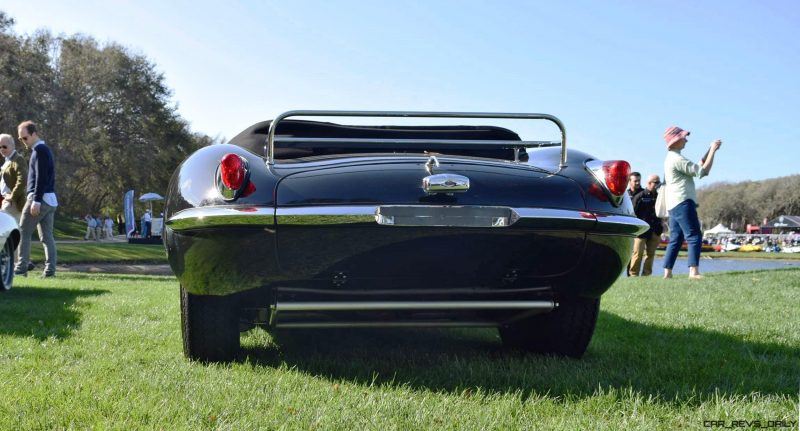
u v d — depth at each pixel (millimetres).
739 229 105312
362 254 2637
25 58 35156
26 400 2311
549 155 3061
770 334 4008
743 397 2457
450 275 2787
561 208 2717
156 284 7570
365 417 2180
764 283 7586
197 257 2725
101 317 4449
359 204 2568
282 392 2494
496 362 3139
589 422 2152
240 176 2605
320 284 2801
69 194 39562
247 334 3957
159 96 42312
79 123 37719
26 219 8094
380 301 2787
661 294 6289
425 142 2844
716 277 8633
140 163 39406
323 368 2977
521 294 2949
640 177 10711
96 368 2854
